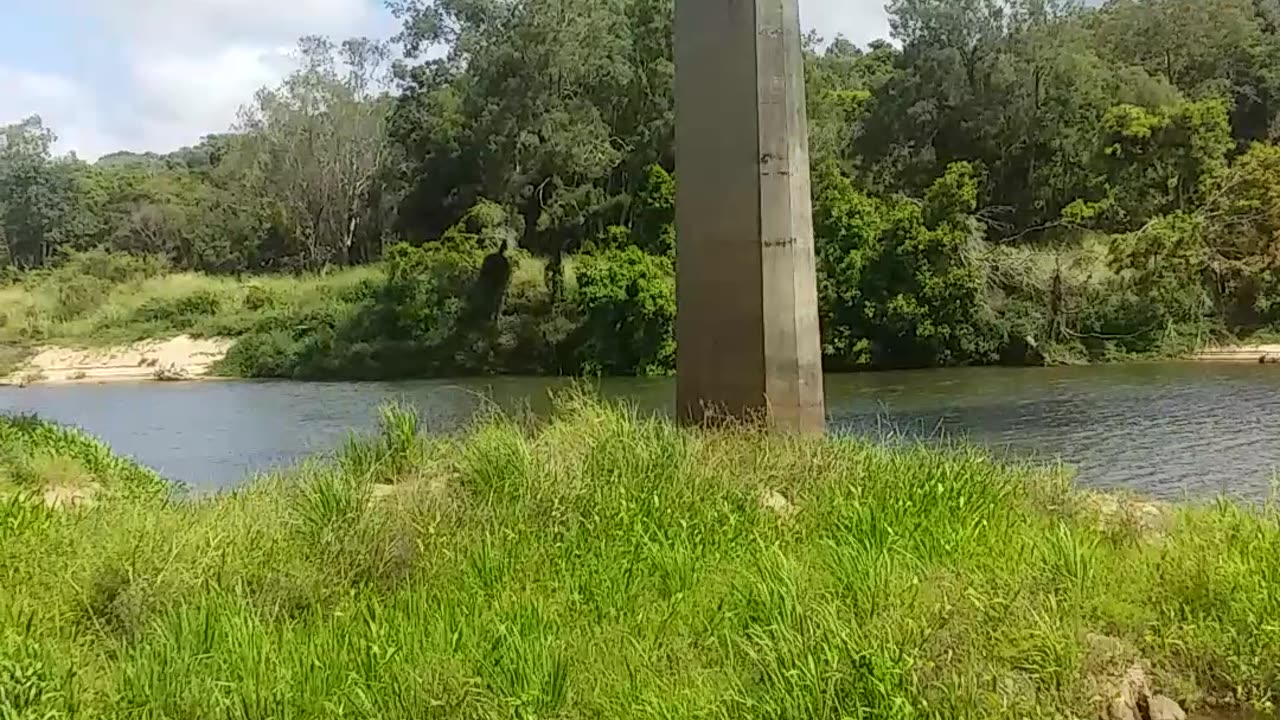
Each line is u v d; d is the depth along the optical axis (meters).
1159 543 7.42
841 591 6.29
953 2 48.91
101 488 12.00
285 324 46.22
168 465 20.14
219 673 5.51
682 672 5.57
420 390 35.97
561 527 7.51
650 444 8.90
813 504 8.06
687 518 7.66
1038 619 5.84
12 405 34.34
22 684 5.11
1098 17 59.62
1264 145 41.56
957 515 7.70
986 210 44.25
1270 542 6.94
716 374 11.05
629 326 39.00
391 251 46.06
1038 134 47.84
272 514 7.92
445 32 52.59
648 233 40.88
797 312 10.96
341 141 68.19
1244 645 5.89
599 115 45.44
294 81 69.25
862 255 37.06
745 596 6.27
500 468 8.40
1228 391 26.73
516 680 5.36
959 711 5.04
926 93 49.34
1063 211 44.06
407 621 6.14
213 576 6.64
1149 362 35.88
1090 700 5.39
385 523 7.36
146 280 57.91
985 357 37.03
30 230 77.75
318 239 69.31
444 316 42.88
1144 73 52.25
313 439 23.80
